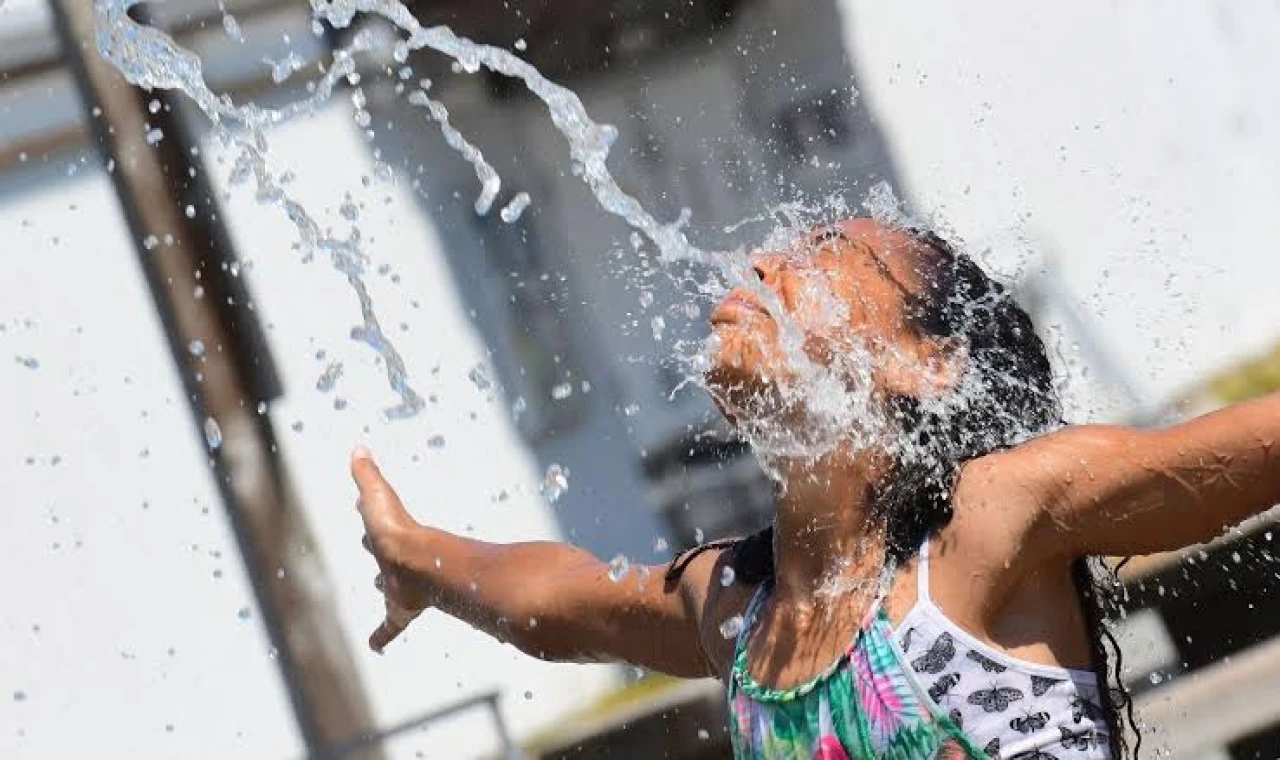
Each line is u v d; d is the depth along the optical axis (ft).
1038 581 16.90
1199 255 55.31
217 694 62.08
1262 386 50.34
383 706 56.70
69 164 63.05
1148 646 35.70
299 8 63.00
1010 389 18.38
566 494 60.03
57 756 61.46
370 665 57.06
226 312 54.75
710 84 58.95
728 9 58.29
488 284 61.62
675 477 57.93
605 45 59.26
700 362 18.51
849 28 57.16
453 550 22.68
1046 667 16.69
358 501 23.77
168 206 54.08
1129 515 16.44
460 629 57.36
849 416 17.66
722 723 46.60
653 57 58.80
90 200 63.46
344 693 53.01
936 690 16.57
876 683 16.79
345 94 62.59
